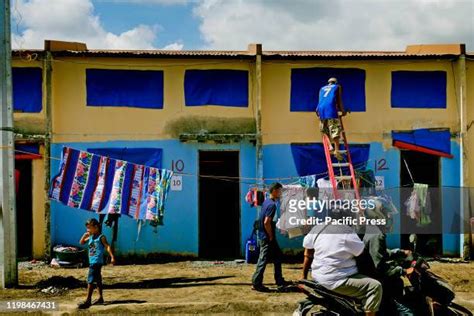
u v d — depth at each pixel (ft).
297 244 42.19
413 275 21.07
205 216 43.50
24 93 41.16
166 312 27.55
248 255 40.45
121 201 35.58
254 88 42.37
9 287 31.91
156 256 41.91
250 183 42.14
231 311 27.71
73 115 41.50
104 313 27.22
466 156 42.42
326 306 20.26
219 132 42.34
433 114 43.01
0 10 32.17
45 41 40.73
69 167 34.86
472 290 31.30
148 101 42.14
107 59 41.65
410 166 43.57
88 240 28.30
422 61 42.80
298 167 42.39
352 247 19.80
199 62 42.19
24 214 42.01
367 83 42.98
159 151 42.06
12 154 32.27
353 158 42.57
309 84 42.73
